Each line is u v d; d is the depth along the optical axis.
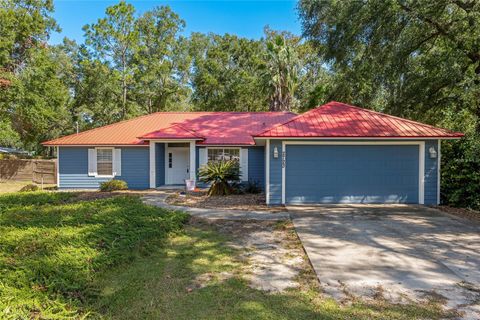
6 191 17.61
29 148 36.81
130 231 6.43
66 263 4.44
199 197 12.95
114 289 4.20
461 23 14.09
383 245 6.16
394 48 15.46
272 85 25.09
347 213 9.41
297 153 11.09
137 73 30.27
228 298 3.95
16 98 22.09
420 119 18.28
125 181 16.77
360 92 18.47
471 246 6.06
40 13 25.48
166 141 15.97
